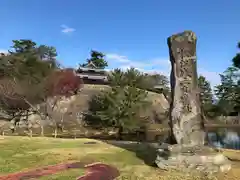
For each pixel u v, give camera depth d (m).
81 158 14.59
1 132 38.81
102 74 69.44
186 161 11.42
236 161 13.71
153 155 15.10
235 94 51.34
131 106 39.03
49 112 47.22
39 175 10.88
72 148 18.03
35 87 39.44
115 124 39.09
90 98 55.12
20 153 15.72
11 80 38.84
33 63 41.62
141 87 46.12
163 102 59.41
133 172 11.49
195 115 12.43
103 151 16.81
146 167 12.36
